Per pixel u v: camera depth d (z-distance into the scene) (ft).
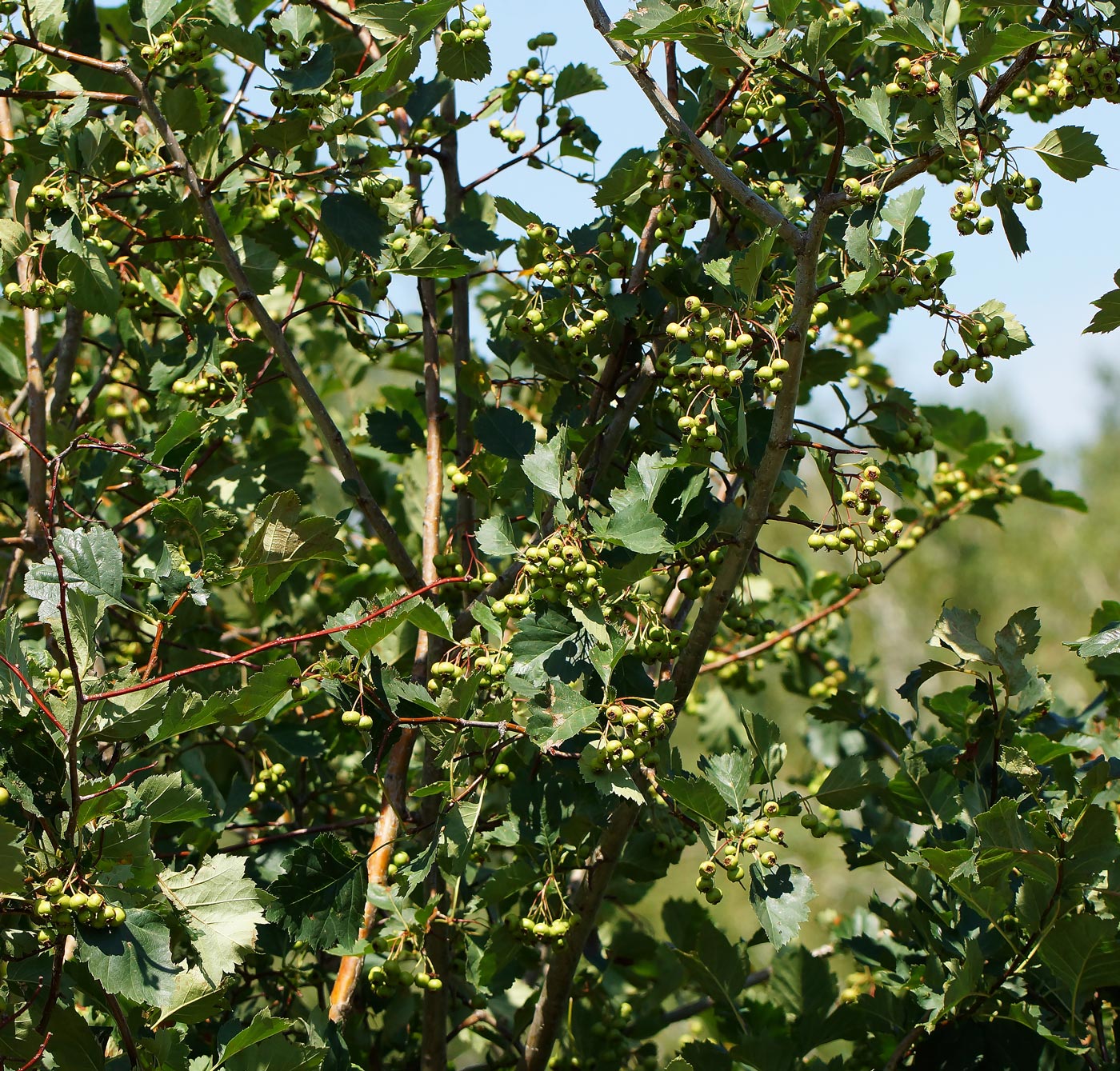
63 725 8.47
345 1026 11.33
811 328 10.73
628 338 11.64
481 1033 13.48
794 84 10.14
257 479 14.12
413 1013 12.89
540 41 12.34
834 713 12.73
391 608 9.20
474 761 10.68
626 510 9.45
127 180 10.93
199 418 10.78
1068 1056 10.23
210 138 11.74
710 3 8.90
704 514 10.48
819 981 12.59
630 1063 14.69
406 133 12.76
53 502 9.55
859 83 12.17
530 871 10.21
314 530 9.48
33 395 12.70
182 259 12.36
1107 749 12.07
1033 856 9.13
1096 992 10.06
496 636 9.59
